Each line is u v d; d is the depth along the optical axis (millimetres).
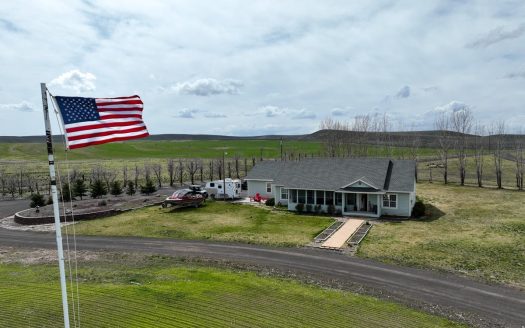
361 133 90250
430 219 37031
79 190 53812
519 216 36969
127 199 49031
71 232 34031
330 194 41531
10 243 30922
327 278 22438
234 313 17344
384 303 18938
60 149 132250
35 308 17641
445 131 75125
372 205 40531
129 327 15859
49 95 10750
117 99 11992
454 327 16516
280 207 44344
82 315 16938
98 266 24438
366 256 26375
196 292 19719
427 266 24219
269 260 25812
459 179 65000
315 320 16812
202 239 31188
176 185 69438
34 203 47156
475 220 36031
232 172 86500
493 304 18875
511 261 24797
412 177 39812
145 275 22500
